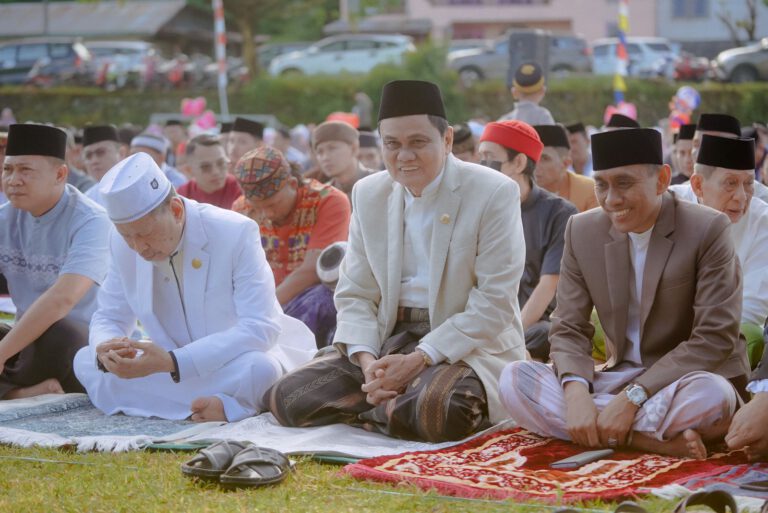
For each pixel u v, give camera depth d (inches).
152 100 1412.4
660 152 185.9
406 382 198.2
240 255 219.6
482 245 203.8
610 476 167.5
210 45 1979.6
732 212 221.1
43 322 231.6
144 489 164.1
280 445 189.9
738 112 1273.4
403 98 198.4
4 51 1508.4
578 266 197.2
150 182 208.4
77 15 1913.1
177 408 220.1
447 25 1918.1
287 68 1482.5
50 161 239.5
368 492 161.2
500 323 202.2
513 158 251.8
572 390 188.1
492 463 177.0
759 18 1835.6
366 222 211.5
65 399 230.7
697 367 181.0
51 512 153.9
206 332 221.6
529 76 354.9
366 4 1974.7
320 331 263.0
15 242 247.4
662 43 1445.6
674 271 186.4
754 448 170.2
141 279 220.5
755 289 228.4
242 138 407.5
